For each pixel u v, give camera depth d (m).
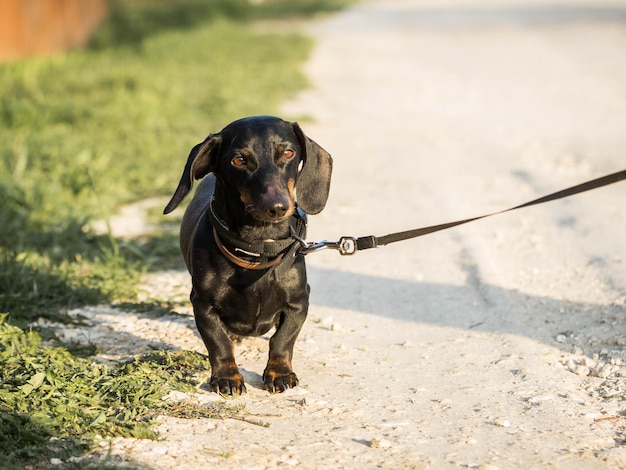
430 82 16.80
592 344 5.58
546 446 4.30
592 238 7.68
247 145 4.52
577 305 6.28
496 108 14.15
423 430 4.50
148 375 4.94
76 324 6.00
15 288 6.46
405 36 24.55
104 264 7.23
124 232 8.26
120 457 4.12
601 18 26.03
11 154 10.19
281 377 5.00
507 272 7.00
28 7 19.45
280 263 4.77
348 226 8.30
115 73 15.79
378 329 5.98
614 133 11.91
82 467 3.98
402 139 12.12
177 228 8.34
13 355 5.19
